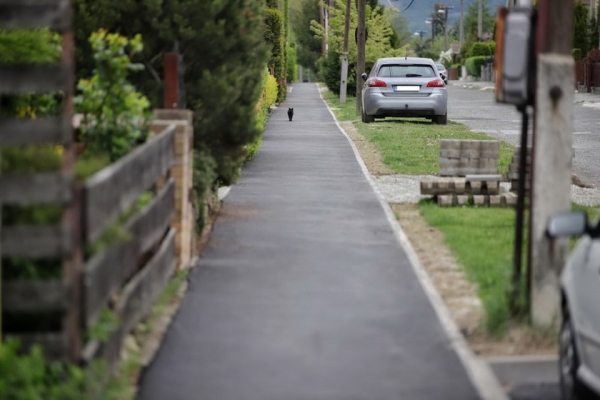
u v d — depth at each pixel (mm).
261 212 27359
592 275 12867
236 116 24062
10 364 11281
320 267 20688
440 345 15562
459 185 28516
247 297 18297
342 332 16172
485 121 67938
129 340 15000
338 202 29391
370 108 62219
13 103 19062
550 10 15891
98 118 18719
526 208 27719
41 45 18359
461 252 21922
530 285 16422
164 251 17500
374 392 13461
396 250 22453
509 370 14930
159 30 23109
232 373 14188
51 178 11461
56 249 11492
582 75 118438
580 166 42812
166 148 18016
